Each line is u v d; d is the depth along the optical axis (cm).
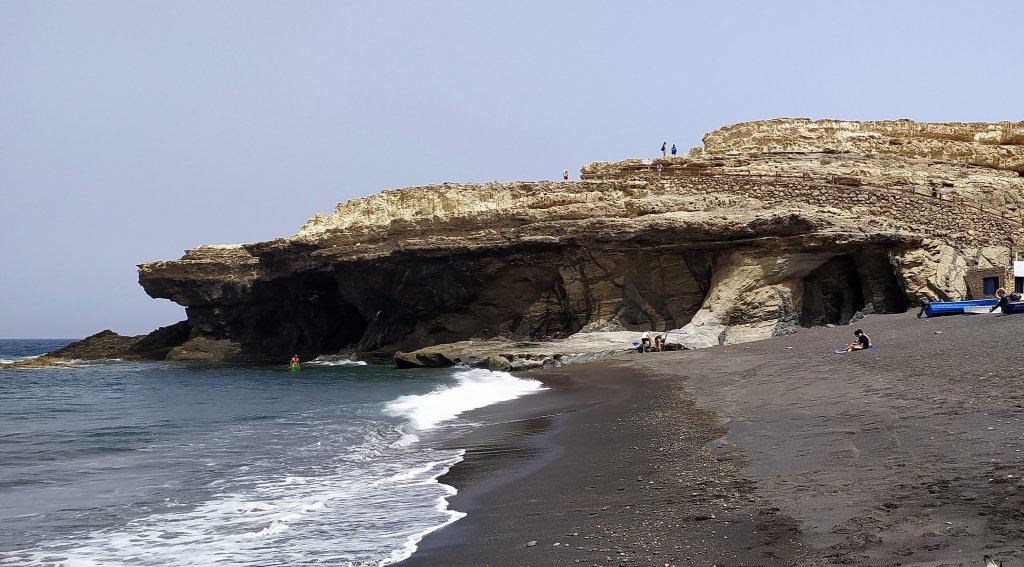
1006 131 5222
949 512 846
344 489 1330
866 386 1844
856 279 4422
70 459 1728
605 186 5200
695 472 1209
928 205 4428
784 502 969
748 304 4334
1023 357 1855
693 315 4681
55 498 1316
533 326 5188
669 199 4834
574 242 4838
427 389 3328
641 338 4241
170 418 2592
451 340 5509
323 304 6588
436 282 5353
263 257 6316
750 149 5181
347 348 6372
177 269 6831
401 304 5600
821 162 4897
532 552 894
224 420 2461
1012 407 1346
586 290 4906
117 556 980
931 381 1742
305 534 1050
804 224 4241
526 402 2553
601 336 4541
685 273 4703
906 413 1427
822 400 1758
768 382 2303
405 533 1031
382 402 2822
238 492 1331
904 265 4138
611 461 1391
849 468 1096
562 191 5319
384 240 5519
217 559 954
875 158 4947
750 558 786
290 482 1404
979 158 4981
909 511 866
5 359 11144
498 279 5194
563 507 1095
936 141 5119
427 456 1623
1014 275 3734
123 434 2159
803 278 4447
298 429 2131
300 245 5894
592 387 2883
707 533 885
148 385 4388
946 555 726
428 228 5353
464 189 5756
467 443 1770
